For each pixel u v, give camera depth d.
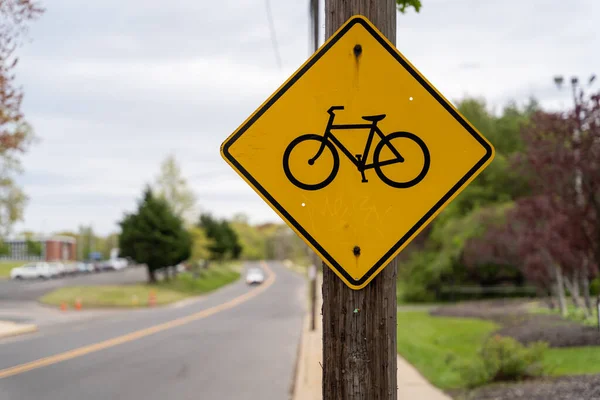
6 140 12.42
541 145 12.60
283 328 21.72
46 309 34.94
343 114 2.78
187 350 15.51
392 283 2.75
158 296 45.66
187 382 10.95
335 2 2.85
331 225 2.74
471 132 2.75
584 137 12.02
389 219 2.73
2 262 92.00
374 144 2.76
